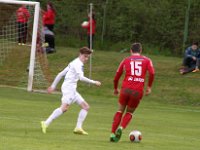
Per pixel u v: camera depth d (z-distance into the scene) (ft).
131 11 263.49
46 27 230.07
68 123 115.24
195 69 208.54
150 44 258.57
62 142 85.76
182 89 194.18
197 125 130.93
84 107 98.48
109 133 102.63
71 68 97.40
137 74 90.22
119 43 260.21
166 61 227.61
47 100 165.17
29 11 217.56
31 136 90.79
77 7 272.92
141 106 169.27
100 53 240.32
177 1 258.16
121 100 90.79
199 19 247.29
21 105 146.51
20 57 219.82
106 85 199.82
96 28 265.54
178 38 253.03
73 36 266.77
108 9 266.98
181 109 169.07
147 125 123.85
